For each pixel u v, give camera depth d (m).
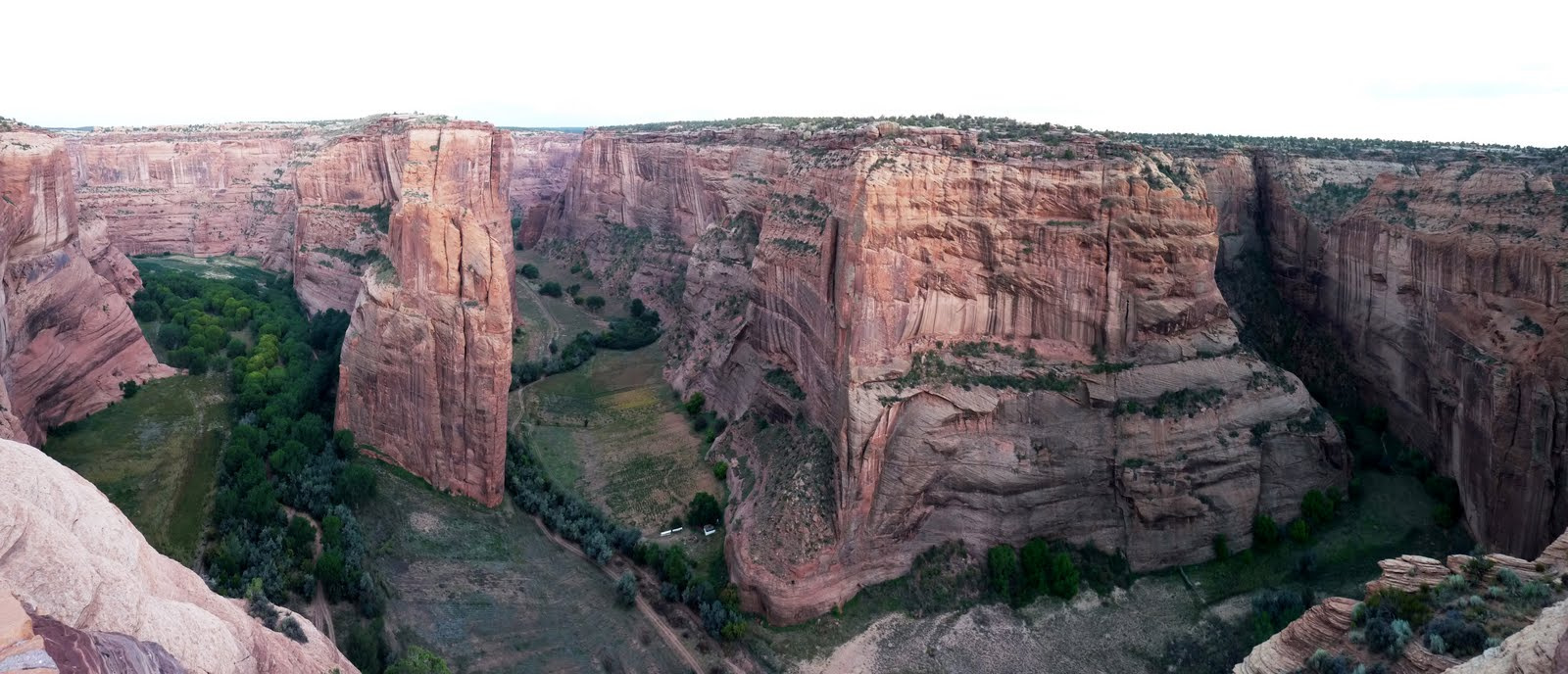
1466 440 50.84
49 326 59.75
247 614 28.27
